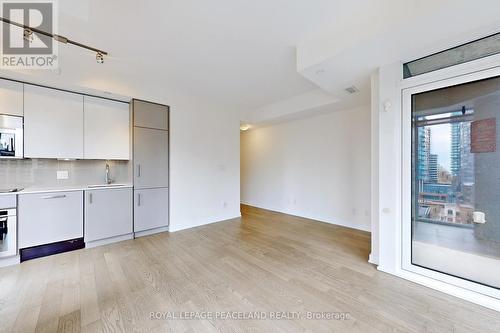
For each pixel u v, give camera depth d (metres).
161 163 3.68
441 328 1.52
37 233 2.61
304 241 3.29
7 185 2.77
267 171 5.79
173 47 2.40
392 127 2.23
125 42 2.29
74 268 2.39
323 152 4.50
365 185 3.87
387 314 1.67
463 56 1.89
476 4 1.40
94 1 1.70
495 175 1.79
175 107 3.80
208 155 4.32
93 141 3.16
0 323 1.54
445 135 2.02
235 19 1.95
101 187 3.09
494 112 1.78
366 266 2.46
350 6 1.81
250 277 2.22
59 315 1.63
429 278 2.07
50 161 3.07
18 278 2.17
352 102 3.64
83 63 2.74
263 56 2.61
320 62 2.20
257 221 4.50
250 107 4.90
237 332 1.48
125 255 2.75
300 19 1.96
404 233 2.20
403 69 2.21
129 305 1.76
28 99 2.68
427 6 1.50
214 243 3.19
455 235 1.98
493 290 1.76
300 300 1.84
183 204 3.93
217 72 3.05
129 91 3.24
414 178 2.19
